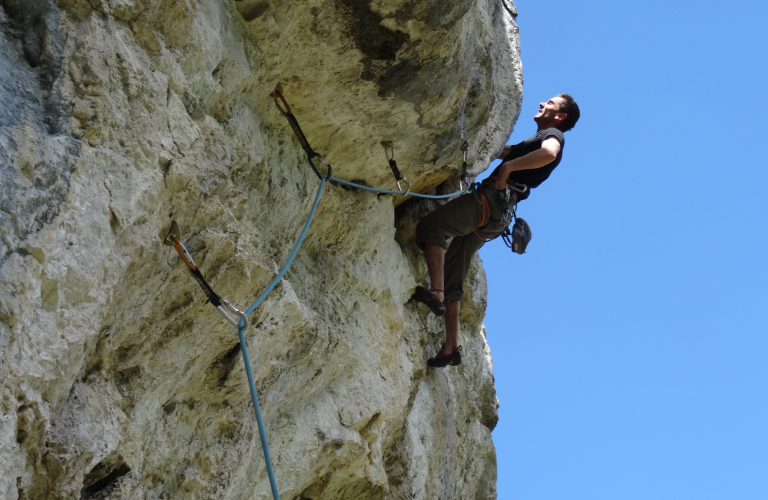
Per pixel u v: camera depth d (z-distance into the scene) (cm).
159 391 400
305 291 528
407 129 533
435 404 690
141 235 346
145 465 401
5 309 281
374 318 588
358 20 449
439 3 445
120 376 378
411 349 653
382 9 443
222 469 440
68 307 312
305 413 517
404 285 643
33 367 294
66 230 311
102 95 334
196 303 400
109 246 329
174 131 370
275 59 459
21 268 290
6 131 301
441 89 507
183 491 424
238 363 434
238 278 416
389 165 565
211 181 393
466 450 769
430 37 464
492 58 559
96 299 323
